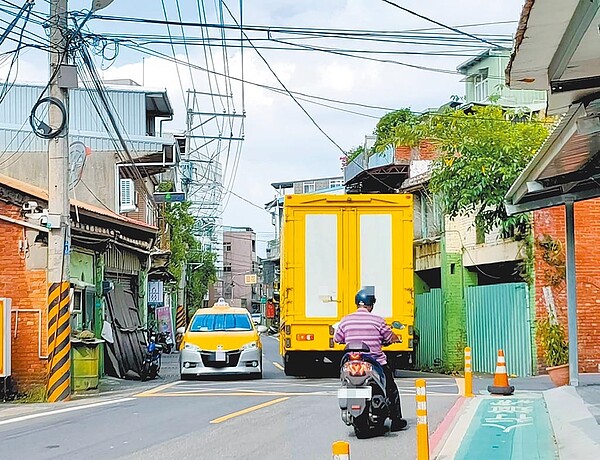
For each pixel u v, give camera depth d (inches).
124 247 988.6
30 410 549.6
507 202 628.1
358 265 713.6
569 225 614.9
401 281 711.7
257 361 789.2
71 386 652.7
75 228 757.3
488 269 930.7
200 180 2160.4
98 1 584.4
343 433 423.8
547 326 803.4
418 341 1070.4
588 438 389.4
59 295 618.8
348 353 401.1
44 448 391.2
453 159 848.3
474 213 901.2
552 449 376.2
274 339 2335.1
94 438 417.4
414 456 360.5
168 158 1301.7
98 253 879.1
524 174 535.2
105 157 1248.8
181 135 1364.4
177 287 1676.9
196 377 813.9
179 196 1304.1
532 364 801.6
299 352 737.0
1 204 641.6
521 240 826.8
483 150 829.8
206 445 391.5
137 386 758.5
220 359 776.9
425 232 1083.3
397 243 715.4
